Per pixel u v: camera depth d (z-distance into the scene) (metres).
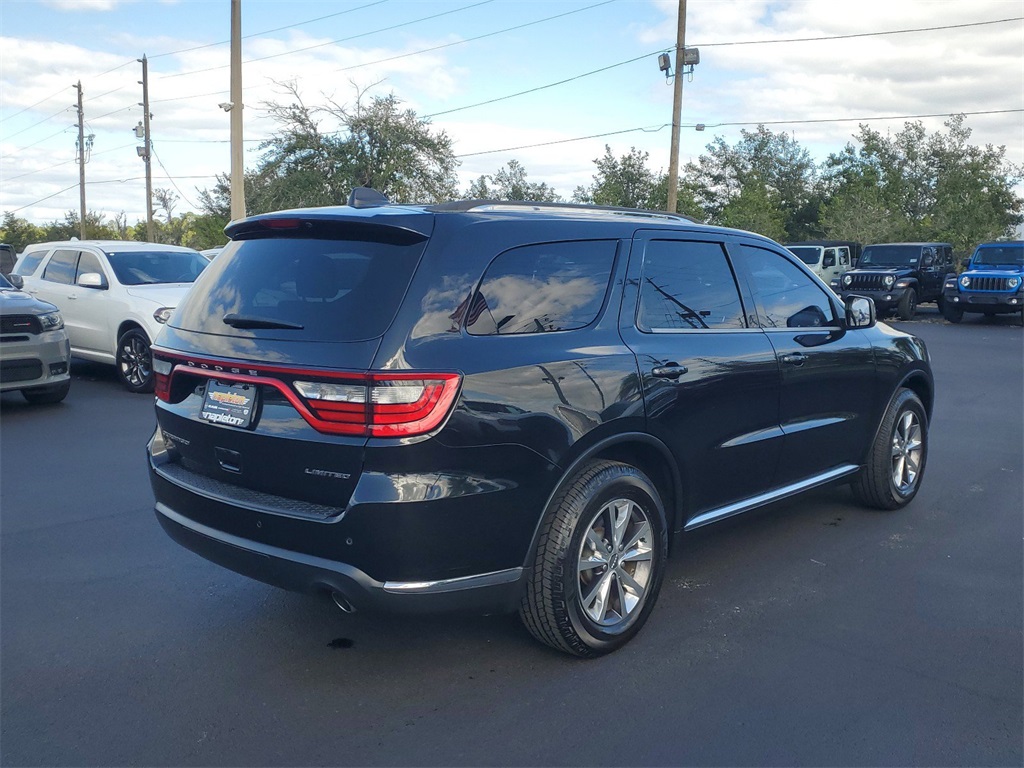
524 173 48.78
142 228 64.25
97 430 8.43
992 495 6.29
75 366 13.31
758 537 5.31
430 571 3.17
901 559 4.94
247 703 3.36
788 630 3.99
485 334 3.31
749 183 54.84
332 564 3.15
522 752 3.02
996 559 4.95
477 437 3.17
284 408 3.26
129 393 10.70
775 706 3.32
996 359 14.95
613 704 3.34
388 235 3.35
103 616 4.14
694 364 4.04
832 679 3.54
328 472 3.15
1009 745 3.07
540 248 3.62
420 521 3.08
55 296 11.77
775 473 4.73
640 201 49.78
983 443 8.07
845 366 5.12
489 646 3.83
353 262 3.37
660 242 4.14
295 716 3.26
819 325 4.93
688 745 3.06
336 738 3.11
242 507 3.34
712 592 4.44
